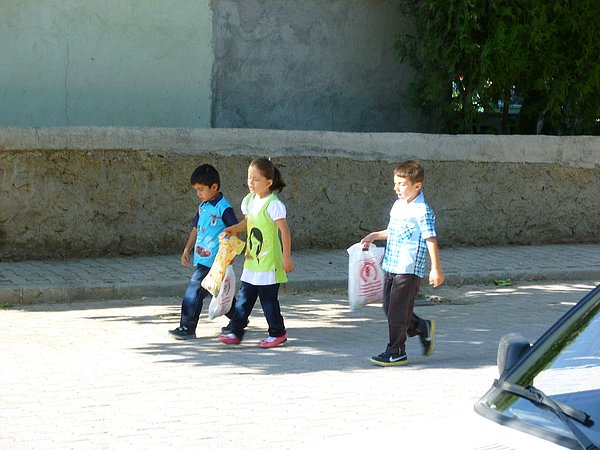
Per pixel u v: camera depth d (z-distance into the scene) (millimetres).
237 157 20750
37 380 11867
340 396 11367
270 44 23516
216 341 14180
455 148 22500
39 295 16719
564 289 19234
